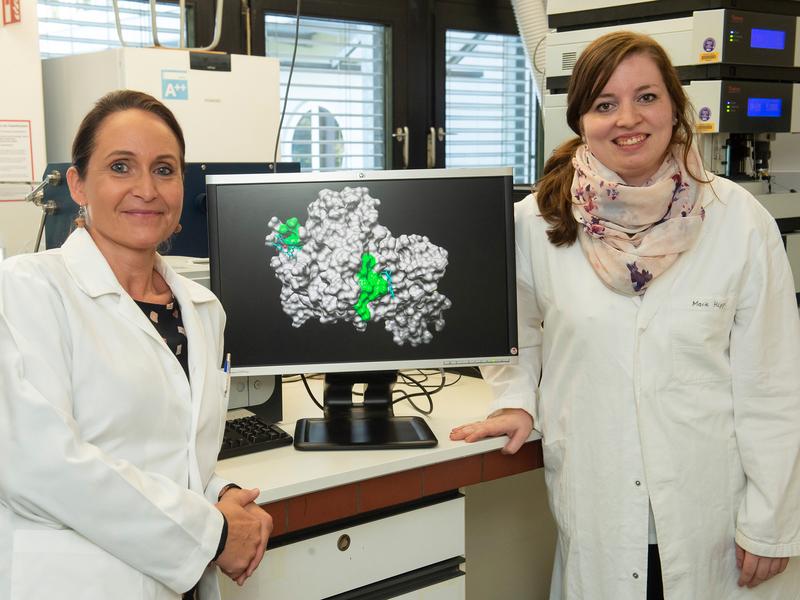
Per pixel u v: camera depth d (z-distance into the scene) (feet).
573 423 5.28
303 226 5.27
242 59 9.05
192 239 7.09
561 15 8.24
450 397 6.35
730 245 5.03
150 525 3.61
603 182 4.98
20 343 3.54
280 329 5.28
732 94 7.41
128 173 3.94
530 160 16.06
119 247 4.07
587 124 4.98
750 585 5.13
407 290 5.33
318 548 4.88
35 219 6.58
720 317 4.97
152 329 4.00
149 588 3.67
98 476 3.51
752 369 4.98
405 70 13.92
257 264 5.26
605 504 5.14
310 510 4.72
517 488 7.51
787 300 5.09
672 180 4.97
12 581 3.51
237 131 9.14
